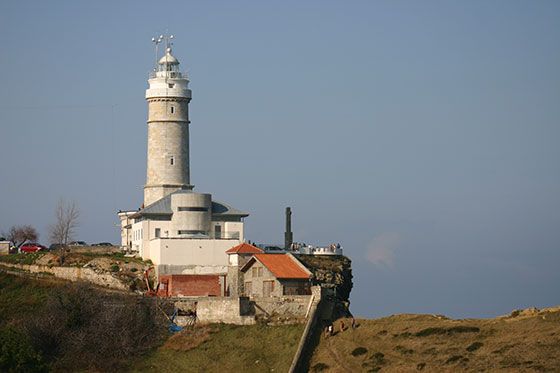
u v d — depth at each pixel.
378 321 172.62
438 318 171.50
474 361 144.88
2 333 152.88
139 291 190.50
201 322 176.88
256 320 174.50
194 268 199.38
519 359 141.88
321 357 160.50
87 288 180.25
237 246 195.12
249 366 160.50
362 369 152.12
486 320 164.62
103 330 169.88
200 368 161.38
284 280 180.00
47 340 167.75
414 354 153.38
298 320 173.62
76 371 161.88
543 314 161.88
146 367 163.12
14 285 186.38
